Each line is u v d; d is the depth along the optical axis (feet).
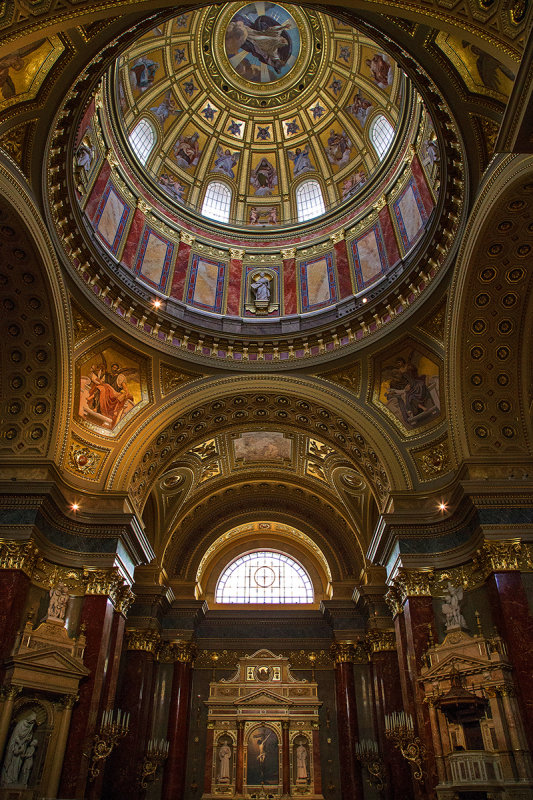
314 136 82.64
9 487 51.88
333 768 76.64
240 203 83.66
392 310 63.52
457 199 51.37
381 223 70.64
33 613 51.47
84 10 32.91
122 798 63.31
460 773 43.32
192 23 74.54
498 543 48.96
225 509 93.76
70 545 56.44
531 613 46.11
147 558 66.69
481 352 55.26
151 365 65.67
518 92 27.71
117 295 61.62
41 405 56.34
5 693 45.37
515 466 53.52
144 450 63.57
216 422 72.84
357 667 81.41
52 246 51.37
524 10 29.07
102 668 52.06
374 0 32.76
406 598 54.03
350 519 85.81
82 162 58.23
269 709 77.66
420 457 61.67
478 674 45.85
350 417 65.57
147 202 71.97
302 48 79.46
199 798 74.79
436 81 42.06
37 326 54.54
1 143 43.11
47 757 46.37
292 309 73.82
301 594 93.86
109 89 63.10
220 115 82.48
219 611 89.86
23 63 38.83
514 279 51.96
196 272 74.28
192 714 80.64
